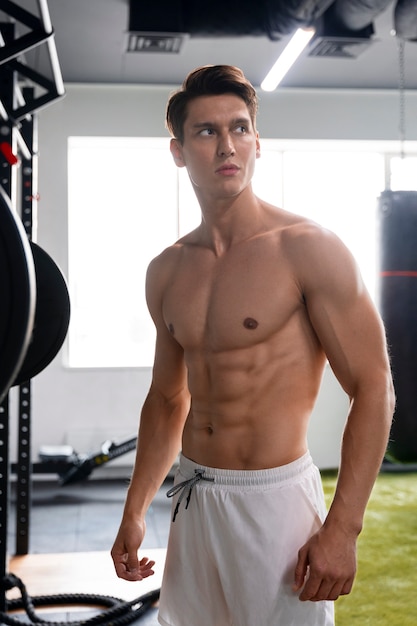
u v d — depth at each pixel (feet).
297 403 5.13
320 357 5.24
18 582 10.75
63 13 16.28
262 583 4.95
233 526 5.05
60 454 18.86
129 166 21.80
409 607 10.61
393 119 21.67
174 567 5.41
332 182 22.58
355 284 4.85
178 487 5.38
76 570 12.71
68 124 20.71
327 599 4.65
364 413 4.73
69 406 20.53
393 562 12.69
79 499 18.38
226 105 5.05
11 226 3.02
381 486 18.75
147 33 15.01
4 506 10.53
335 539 4.58
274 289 5.02
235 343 5.13
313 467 5.29
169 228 21.89
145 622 10.48
